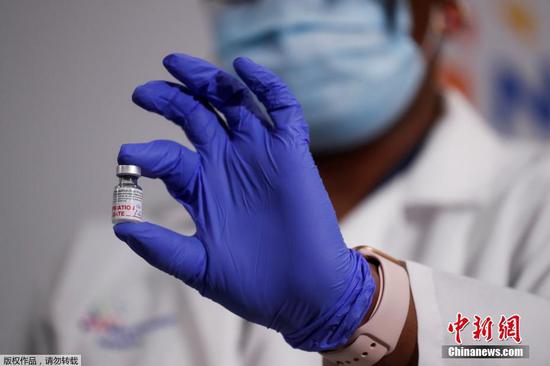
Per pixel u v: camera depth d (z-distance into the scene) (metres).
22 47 1.65
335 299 0.83
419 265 0.91
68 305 1.54
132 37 1.64
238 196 0.87
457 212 1.42
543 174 1.41
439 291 0.88
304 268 0.83
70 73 1.64
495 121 1.51
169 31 1.62
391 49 1.45
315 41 1.44
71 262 1.59
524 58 1.51
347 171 1.50
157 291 1.52
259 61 1.48
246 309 0.86
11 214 1.62
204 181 0.88
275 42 1.47
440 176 1.45
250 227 0.86
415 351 0.84
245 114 0.91
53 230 1.61
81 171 1.62
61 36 1.65
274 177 0.86
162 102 0.90
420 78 1.50
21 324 1.57
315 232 0.84
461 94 1.52
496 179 1.44
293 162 0.85
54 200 1.62
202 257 0.85
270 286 0.84
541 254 1.28
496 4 1.52
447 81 1.52
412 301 0.87
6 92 1.64
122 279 1.56
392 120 1.49
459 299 0.87
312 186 0.85
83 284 1.57
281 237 0.84
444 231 1.40
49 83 1.64
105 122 1.62
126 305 1.52
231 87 0.90
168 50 1.61
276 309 0.85
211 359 1.38
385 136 1.49
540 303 0.89
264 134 0.89
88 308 1.53
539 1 1.52
